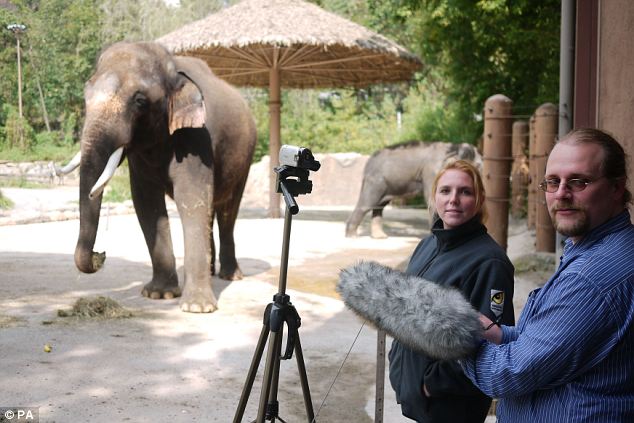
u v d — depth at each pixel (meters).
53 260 9.90
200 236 7.12
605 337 1.90
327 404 4.52
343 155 24.48
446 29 18.53
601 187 2.00
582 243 2.04
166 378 4.87
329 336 6.21
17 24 34.41
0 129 31.19
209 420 4.14
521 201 15.47
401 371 2.86
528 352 1.95
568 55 6.71
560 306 1.93
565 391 1.99
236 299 7.62
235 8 17.27
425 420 2.73
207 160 7.26
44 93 35.75
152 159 7.16
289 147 3.10
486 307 2.62
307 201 24.30
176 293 7.59
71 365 5.04
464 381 2.57
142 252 10.94
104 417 4.10
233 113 8.31
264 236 13.66
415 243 13.22
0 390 4.45
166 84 6.92
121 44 7.02
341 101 33.31
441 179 2.87
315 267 10.11
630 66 4.79
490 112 8.30
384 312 2.14
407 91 34.19
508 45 17.91
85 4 37.69
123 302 7.25
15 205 18.00
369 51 16.45
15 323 6.14
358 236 14.22
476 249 2.75
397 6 18.53
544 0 16.39
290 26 16.02
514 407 2.14
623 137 4.89
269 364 3.10
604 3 5.32
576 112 6.39
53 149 31.59
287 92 34.12
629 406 1.93
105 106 6.51
